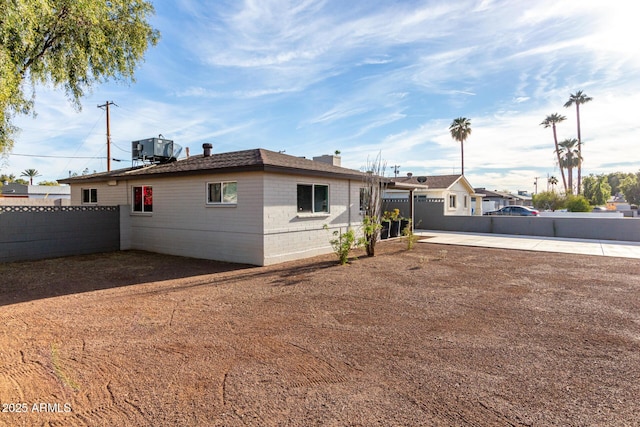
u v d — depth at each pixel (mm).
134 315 4938
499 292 6242
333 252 11570
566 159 41875
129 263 9461
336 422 2441
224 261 9742
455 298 5844
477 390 2877
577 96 40375
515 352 3664
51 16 7371
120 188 12820
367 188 11820
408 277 7555
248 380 3066
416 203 20719
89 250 11375
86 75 9336
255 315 4945
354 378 3102
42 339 4027
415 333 4234
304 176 10383
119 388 2930
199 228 10359
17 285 6863
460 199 25922
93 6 7953
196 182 10383
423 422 2436
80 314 4984
